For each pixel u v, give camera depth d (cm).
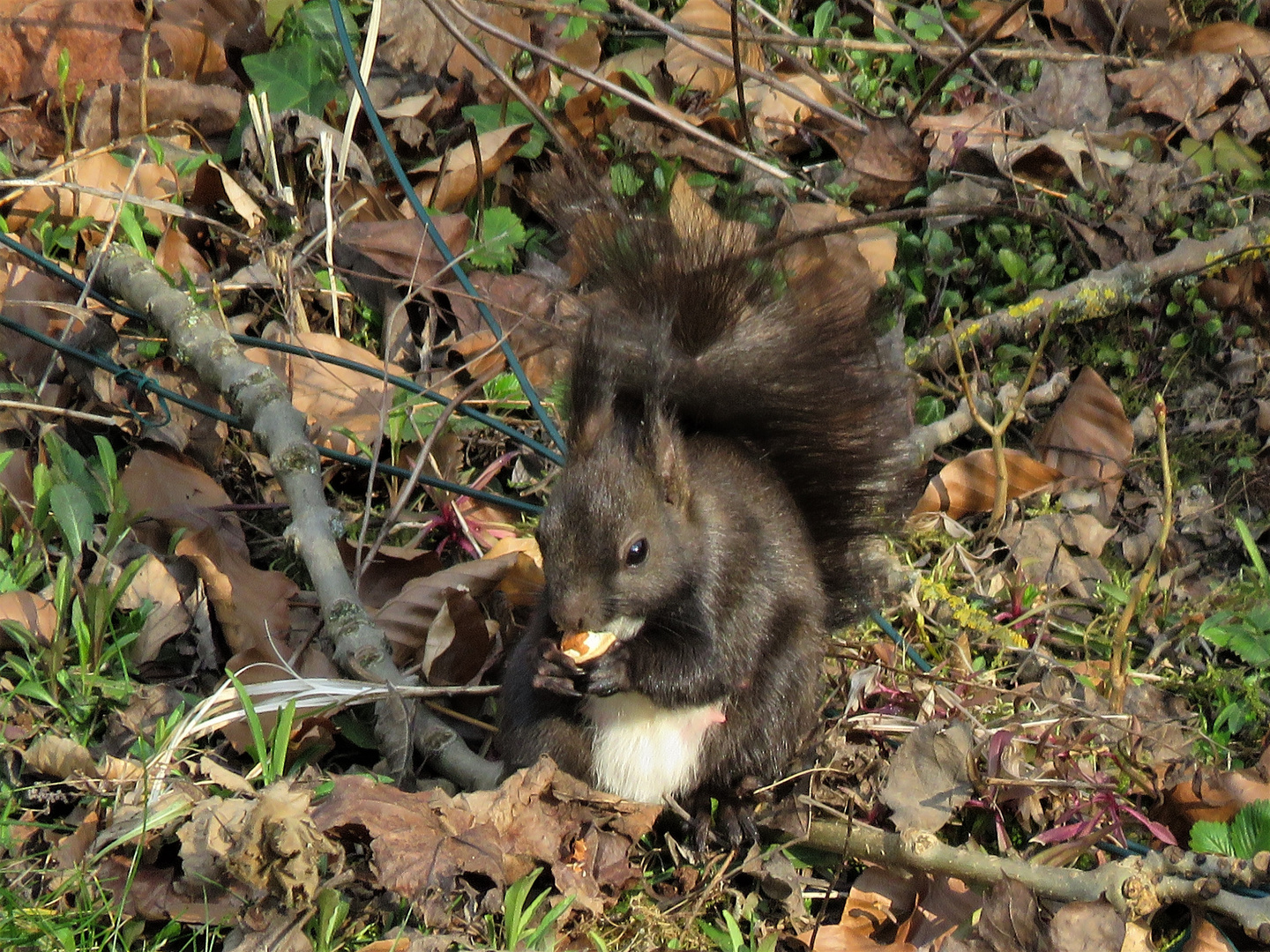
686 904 722
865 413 859
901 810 759
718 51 1229
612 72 1182
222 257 1088
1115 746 826
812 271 935
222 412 988
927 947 712
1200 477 1058
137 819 681
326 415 996
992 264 1128
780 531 787
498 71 1055
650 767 758
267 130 1092
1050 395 1080
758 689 762
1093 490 1038
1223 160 1188
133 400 983
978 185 1141
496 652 880
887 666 849
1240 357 1095
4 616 810
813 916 745
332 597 825
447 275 1062
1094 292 1091
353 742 820
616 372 757
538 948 662
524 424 1035
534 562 928
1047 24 1341
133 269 987
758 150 1175
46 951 626
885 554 956
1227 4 1340
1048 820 785
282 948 628
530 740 757
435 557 930
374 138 1141
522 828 706
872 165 1146
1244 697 888
